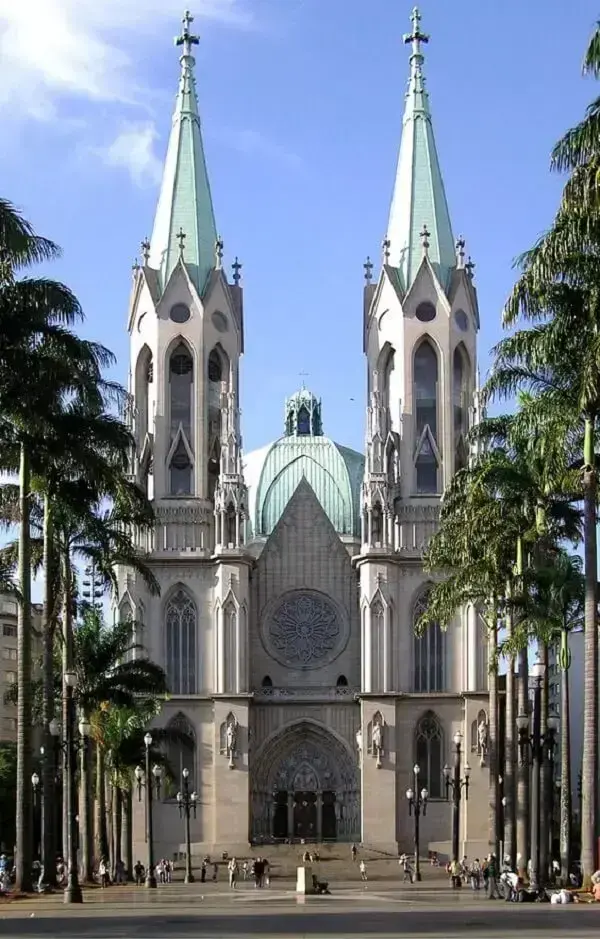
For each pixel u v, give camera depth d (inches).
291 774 5792.3
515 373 2942.9
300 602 5900.6
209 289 6013.8
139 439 5890.8
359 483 6609.3
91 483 3203.7
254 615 5885.8
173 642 5733.3
